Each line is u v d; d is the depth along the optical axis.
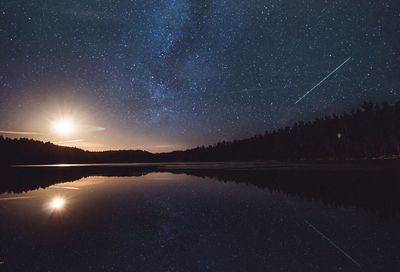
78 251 10.98
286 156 89.44
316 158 78.44
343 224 13.33
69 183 33.03
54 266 9.74
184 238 12.13
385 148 68.75
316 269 8.98
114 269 9.36
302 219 14.37
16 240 12.45
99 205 19.25
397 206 16.19
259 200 19.23
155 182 31.27
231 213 16.02
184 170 50.41
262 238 11.85
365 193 20.36
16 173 50.25
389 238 11.34
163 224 14.26
